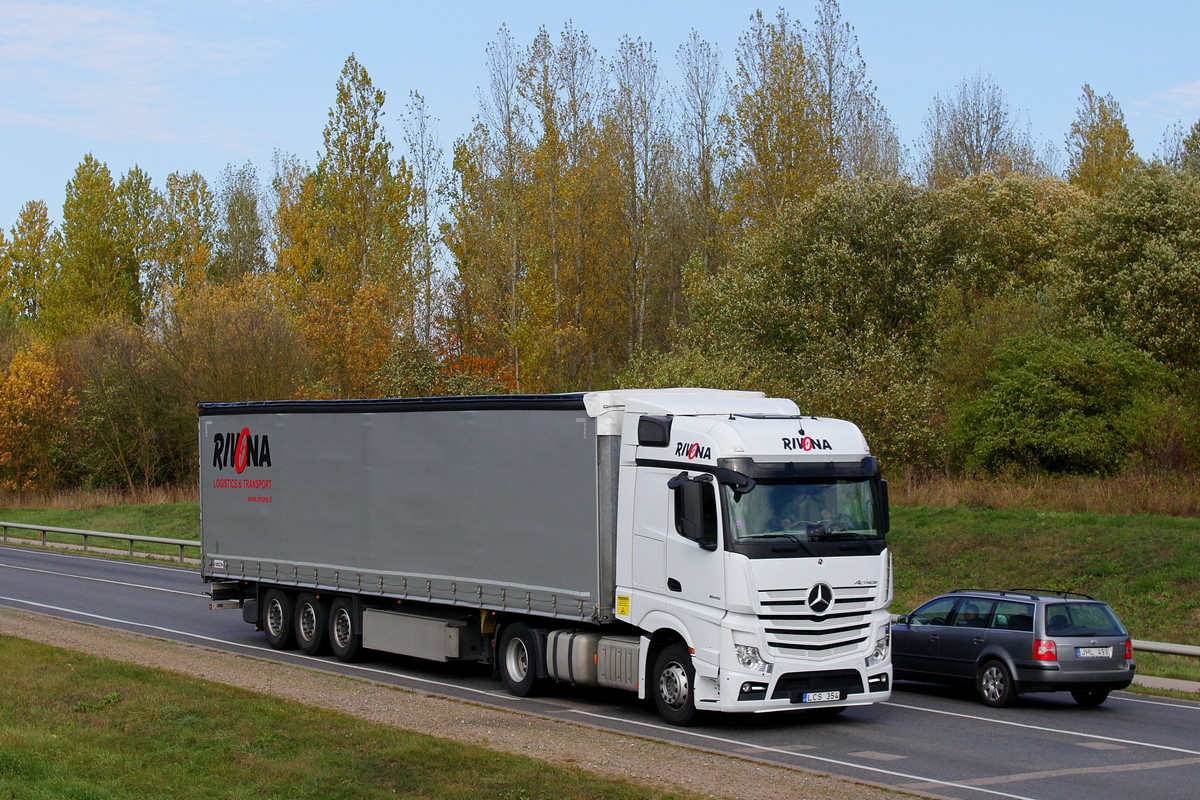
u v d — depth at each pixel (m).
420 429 16.88
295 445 19.27
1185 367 34.53
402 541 17.14
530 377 47.22
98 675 14.97
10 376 56.19
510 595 15.34
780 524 13.09
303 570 19.05
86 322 66.12
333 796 9.40
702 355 38.50
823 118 50.66
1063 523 25.78
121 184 72.44
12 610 22.98
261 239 82.00
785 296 41.59
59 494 54.19
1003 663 15.47
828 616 13.20
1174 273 34.53
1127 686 15.59
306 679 15.46
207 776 10.07
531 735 11.95
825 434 13.76
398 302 52.75
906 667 17.00
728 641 12.73
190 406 51.47
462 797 9.31
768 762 11.03
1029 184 47.09
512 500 15.38
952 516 27.91
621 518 14.11
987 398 32.47
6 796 9.23
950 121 65.75
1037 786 10.59
